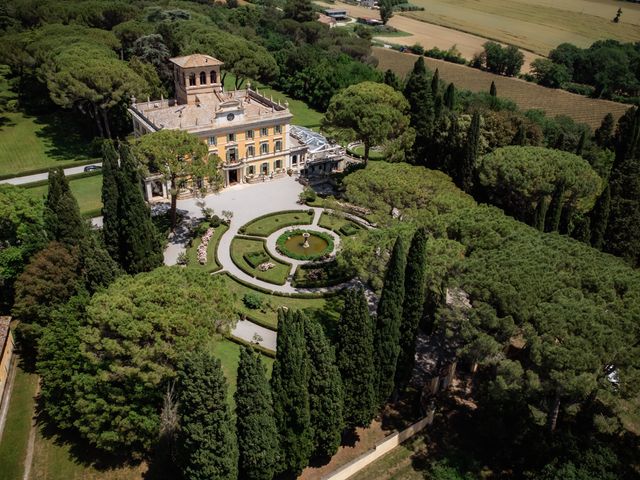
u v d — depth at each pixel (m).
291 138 125.88
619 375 48.88
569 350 46.56
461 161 102.50
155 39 141.00
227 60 146.62
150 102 117.12
